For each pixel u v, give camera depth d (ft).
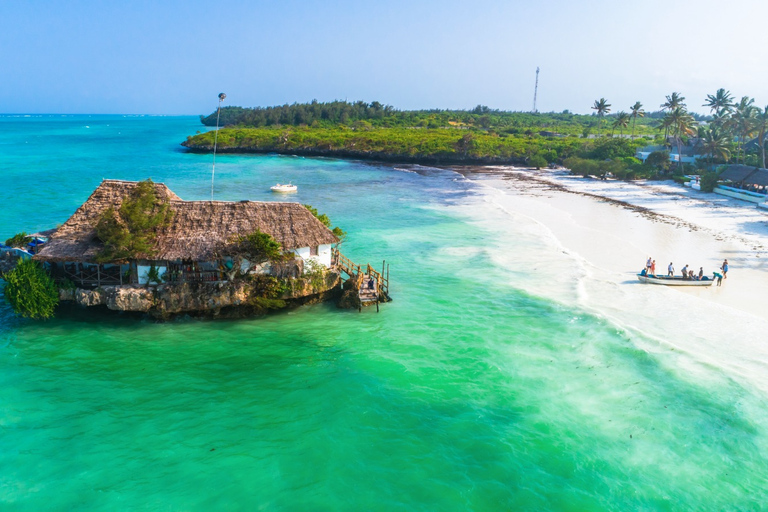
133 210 84.89
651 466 54.75
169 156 423.23
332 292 99.60
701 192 245.04
